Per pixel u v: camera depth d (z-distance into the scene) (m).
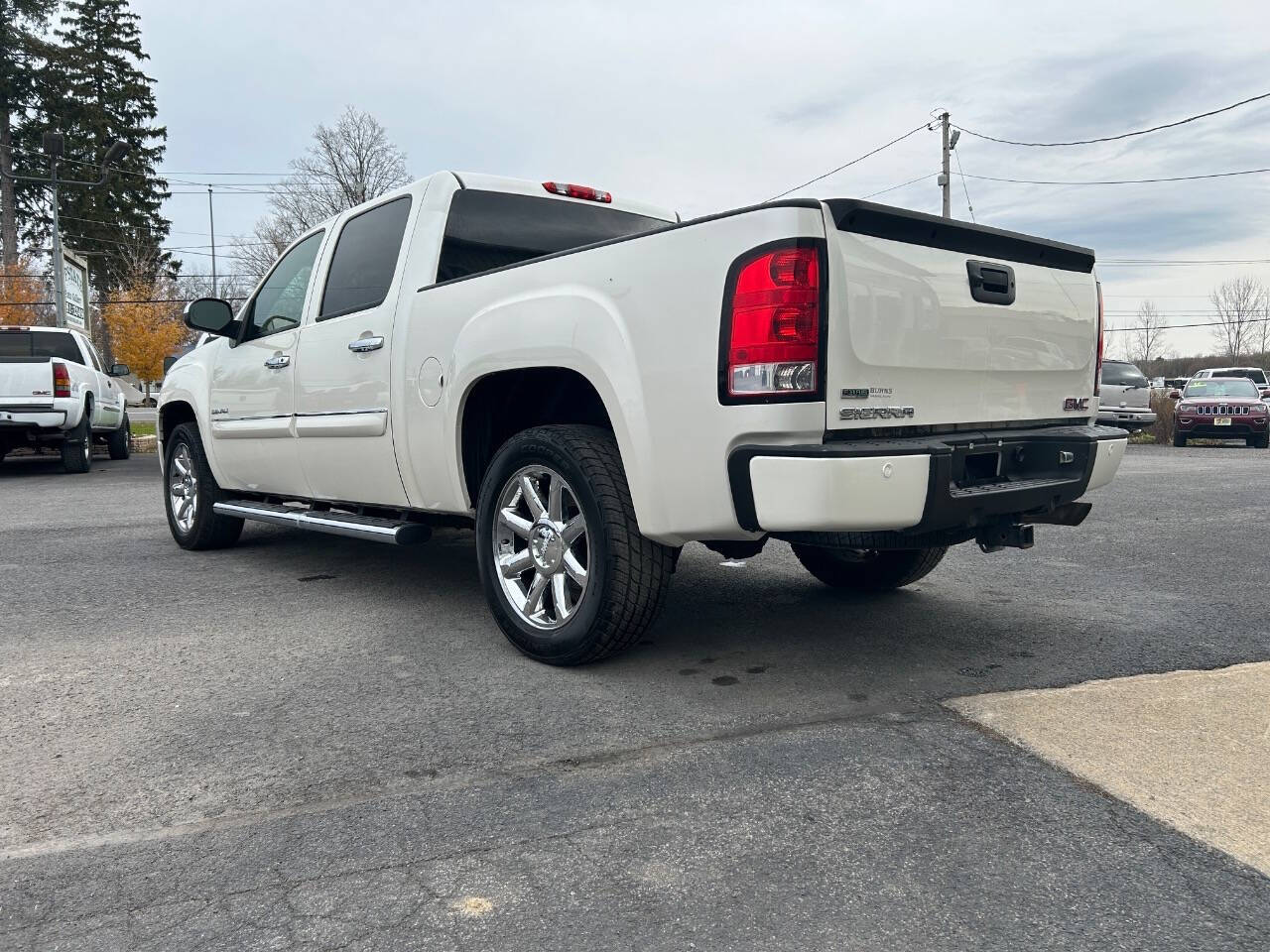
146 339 42.12
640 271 3.14
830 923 1.92
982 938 1.87
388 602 4.77
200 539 6.23
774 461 2.79
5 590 5.11
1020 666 3.59
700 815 2.39
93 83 46.50
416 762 2.75
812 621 4.29
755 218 2.82
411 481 4.28
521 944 1.87
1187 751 2.76
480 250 4.45
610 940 1.88
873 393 2.96
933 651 3.80
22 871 2.18
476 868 2.16
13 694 3.40
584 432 3.52
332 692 3.38
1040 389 3.68
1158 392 23.08
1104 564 5.64
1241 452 17.03
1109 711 3.08
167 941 1.90
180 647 3.99
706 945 1.86
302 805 2.49
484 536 3.82
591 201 5.02
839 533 3.24
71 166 43.06
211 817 2.43
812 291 2.77
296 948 1.87
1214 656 3.71
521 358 3.55
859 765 2.68
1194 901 1.99
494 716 3.11
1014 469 3.38
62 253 21.06
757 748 2.81
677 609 4.52
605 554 3.31
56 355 13.62
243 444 5.57
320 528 4.86
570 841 2.27
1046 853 2.19
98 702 3.30
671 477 3.08
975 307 3.29
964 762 2.70
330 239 5.02
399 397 4.23
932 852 2.20
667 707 3.17
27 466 14.48
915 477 2.86
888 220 2.94
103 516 8.34
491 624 4.32
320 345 4.80
